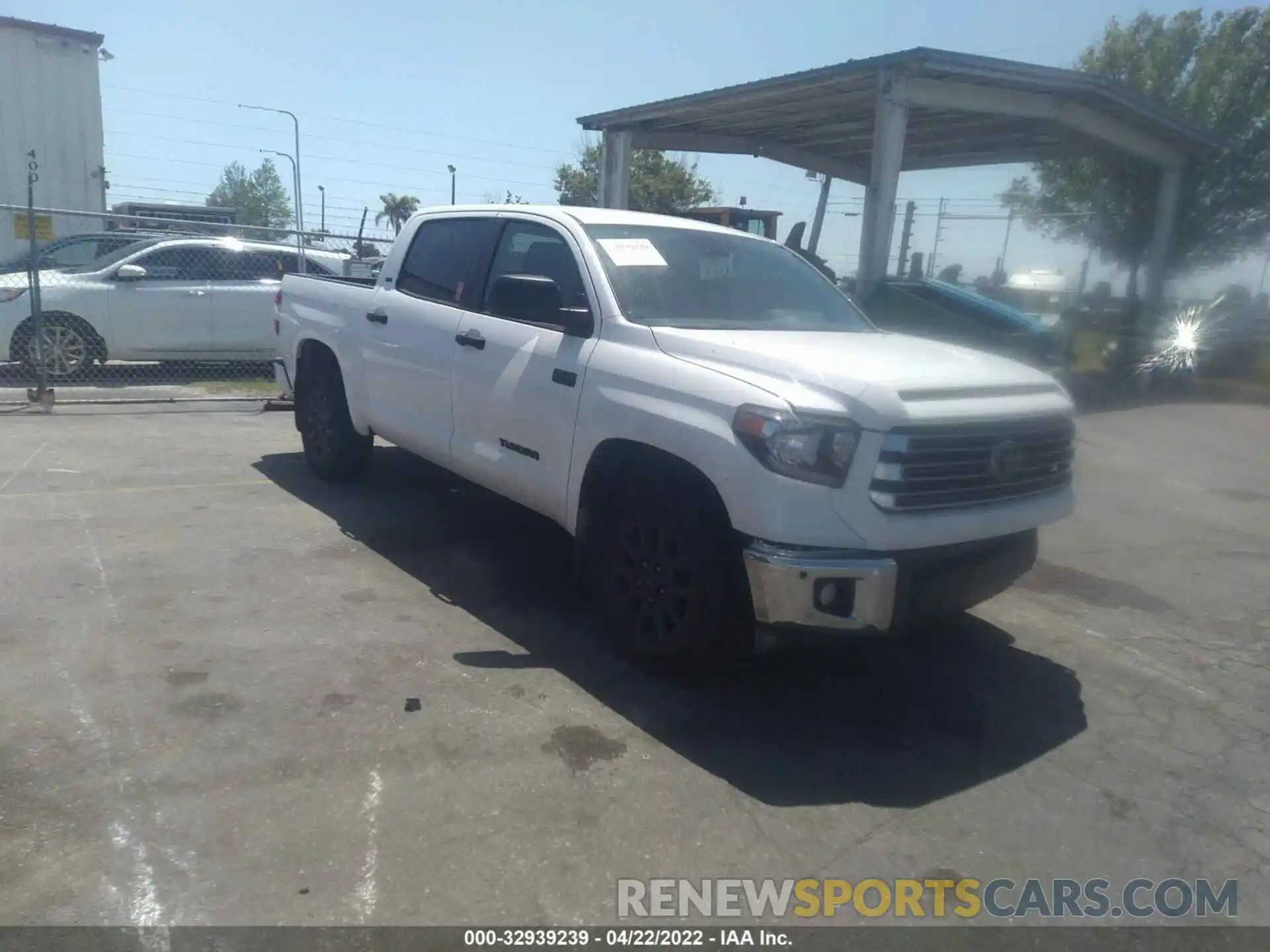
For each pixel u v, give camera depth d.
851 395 3.77
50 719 3.73
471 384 5.33
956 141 17.52
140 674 4.12
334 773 3.49
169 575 5.25
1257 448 10.68
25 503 6.36
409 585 5.32
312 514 6.50
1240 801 3.71
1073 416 4.54
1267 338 16.33
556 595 5.30
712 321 4.81
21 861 2.95
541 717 3.98
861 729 4.08
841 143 18.14
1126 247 19.34
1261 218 19.75
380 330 6.21
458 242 5.87
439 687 4.17
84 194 19.58
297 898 2.87
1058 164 19.11
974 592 4.11
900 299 12.32
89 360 10.95
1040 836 3.42
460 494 7.15
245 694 4.00
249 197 60.62
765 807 3.47
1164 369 15.15
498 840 3.18
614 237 5.08
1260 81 19.02
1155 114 14.12
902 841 3.34
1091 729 4.21
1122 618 5.52
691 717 4.07
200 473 7.41
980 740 4.06
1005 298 16.91
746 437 3.79
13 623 4.54
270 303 11.71
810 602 3.75
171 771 3.44
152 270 11.27
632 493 4.36
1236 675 4.84
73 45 19.06
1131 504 8.08
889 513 3.77
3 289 10.50
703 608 4.07
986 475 4.01
